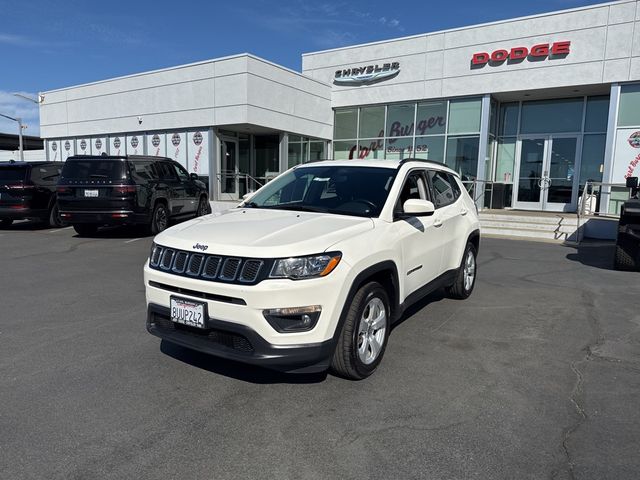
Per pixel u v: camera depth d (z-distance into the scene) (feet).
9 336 15.87
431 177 18.11
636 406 11.52
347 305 11.65
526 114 57.06
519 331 16.99
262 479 8.73
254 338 10.79
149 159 39.83
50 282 23.38
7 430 10.18
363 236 12.55
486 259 32.19
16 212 41.63
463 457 9.41
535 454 9.53
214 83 57.52
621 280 25.75
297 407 11.30
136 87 65.05
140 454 9.42
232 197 62.49
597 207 51.19
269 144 64.90
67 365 13.53
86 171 36.50
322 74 67.05
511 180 58.34
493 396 11.95
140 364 13.64
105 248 33.50
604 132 52.90
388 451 9.59
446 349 15.12
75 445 9.68
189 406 11.30
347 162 17.02
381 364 13.84
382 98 62.34
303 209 14.84
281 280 10.73
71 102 73.26
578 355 14.78
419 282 15.92
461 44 55.88
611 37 47.62
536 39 51.29
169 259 12.14
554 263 30.81
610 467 9.13
